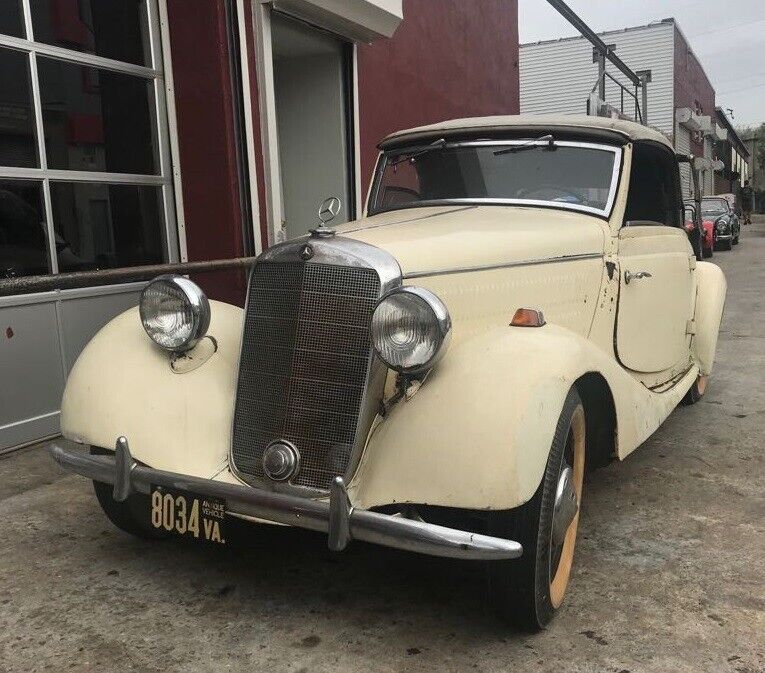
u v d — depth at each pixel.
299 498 2.21
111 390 2.63
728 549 3.04
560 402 2.28
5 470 4.00
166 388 2.63
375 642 2.40
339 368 2.34
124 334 2.83
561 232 3.14
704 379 5.37
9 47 4.38
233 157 5.52
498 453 2.09
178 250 5.71
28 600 2.66
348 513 2.11
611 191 3.52
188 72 5.46
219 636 2.44
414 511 2.26
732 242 22.05
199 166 5.56
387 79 7.65
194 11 5.34
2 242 4.35
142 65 5.34
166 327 2.65
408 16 8.00
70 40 4.79
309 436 2.38
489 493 2.07
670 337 4.29
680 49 23.64
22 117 4.48
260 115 5.74
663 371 4.25
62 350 4.65
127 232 5.29
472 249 2.71
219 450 2.55
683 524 3.29
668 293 4.16
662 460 4.16
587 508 3.48
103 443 2.56
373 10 6.52
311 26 6.19
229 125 5.45
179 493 2.38
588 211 3.49
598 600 2.65
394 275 2.33
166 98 5.51
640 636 2.42
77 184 4.87
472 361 2.31
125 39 5.20
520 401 2.16
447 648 2.36
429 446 2.16
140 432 2.55
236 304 5.63
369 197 4.07
